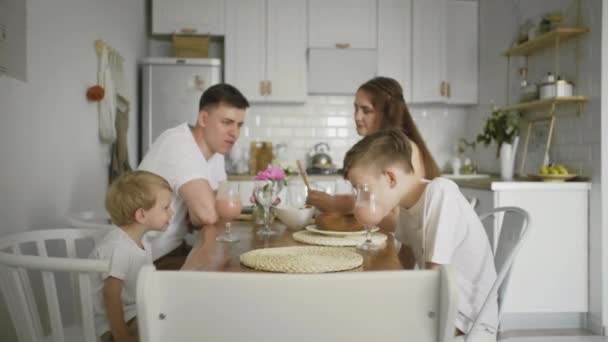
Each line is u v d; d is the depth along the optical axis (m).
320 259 1.13
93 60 3.20
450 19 4.87
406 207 1.48
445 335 0.63
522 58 3.99
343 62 4.74
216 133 2.11
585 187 3.10
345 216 1.56
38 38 2.41
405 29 4.82
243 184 3.88
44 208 2.49
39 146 2.42
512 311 3.10
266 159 4.82
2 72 2.03
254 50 4.69
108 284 1.42
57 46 2.64
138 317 0.60
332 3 4.76
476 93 4.91
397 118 2.02
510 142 3.95
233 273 0.62
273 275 0.62
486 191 3.21
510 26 4.22
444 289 0.63
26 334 1.17
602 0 2.97
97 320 1.47
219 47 5.00
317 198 1.74
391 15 4.80
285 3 4.71
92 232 1.72
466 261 1.41
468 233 1.39
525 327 3.17
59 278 2.46
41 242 1.64
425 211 1.35
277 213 1.77
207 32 4.64
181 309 0.62
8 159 2.09
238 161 4.74
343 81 4.75
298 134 5.02
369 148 1.34
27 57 2.29
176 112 4.42
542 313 3.16
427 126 5.16
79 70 2.96
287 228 1.78
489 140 4.09
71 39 2.84
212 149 2.18
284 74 4.71
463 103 4.91
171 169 1.98
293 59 4.73
